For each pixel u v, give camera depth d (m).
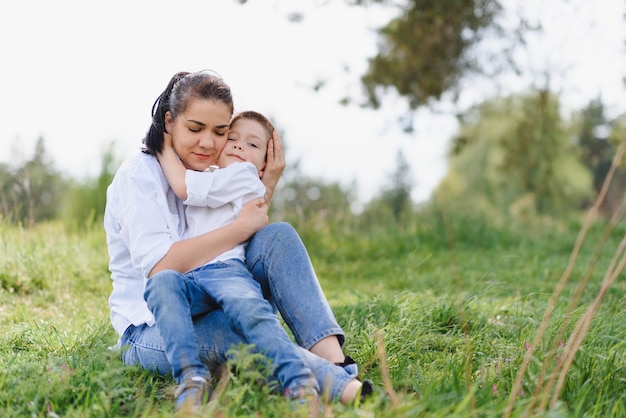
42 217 6.83
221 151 3.14
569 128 13.71
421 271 6.58
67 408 2.39
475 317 3.79
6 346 3.30
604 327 3.51
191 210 2.94
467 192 25.64
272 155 3.25
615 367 2.79
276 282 2.72
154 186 2.85
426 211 9.29
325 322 2.65
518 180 12.84
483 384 2.61
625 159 11.06
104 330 3.43
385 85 9.70
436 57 9.43
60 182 8.98
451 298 4.05
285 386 2.37
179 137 2.94
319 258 7.48
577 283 5.48
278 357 2.40
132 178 2.85
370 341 3.14
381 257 7.58
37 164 7.85
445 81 9.58
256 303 2.51
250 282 2.68
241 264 2.78
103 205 8.80
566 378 2.61
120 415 2.41
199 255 2.73
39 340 3.42
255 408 2.31
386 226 8.97
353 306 4.04
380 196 16.55
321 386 2.42
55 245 5.87
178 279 2.56
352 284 6.00
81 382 2.57
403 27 9.31
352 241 8.08
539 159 12.02
